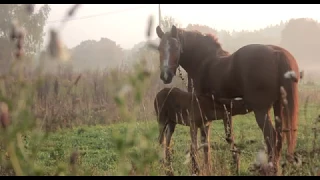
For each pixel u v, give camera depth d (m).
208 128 6.80
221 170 5.07
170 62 6.92
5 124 1.82
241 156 6.77
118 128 13.28
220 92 6.40
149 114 11.08
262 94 5.65
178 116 7.21
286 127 5.39
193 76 7.19
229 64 6.16
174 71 7.01
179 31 7.21
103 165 7.64
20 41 1.95
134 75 1.90
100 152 9.41
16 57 1.95
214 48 6.91
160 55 7.04
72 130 12.78
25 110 1.92
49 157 8.49
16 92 1.94
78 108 14.59
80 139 11.50
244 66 5.82
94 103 15.82
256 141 7.92
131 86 1.89
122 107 1.93
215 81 6.46
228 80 6.15
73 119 13.48
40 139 2.20
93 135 12.14
